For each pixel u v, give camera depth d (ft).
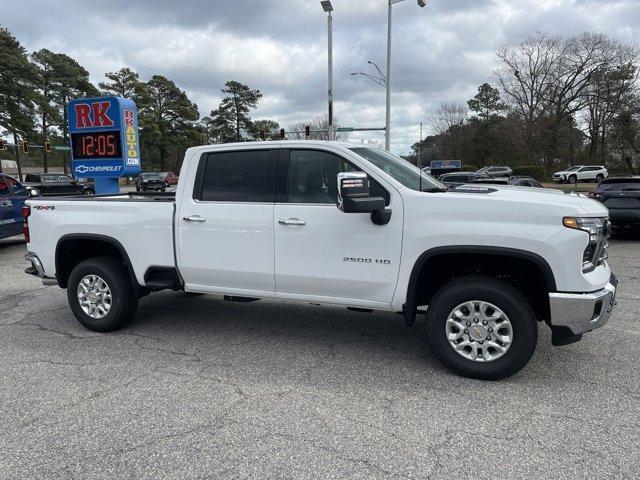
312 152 14.69
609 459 9.65
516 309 12.59
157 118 217.97
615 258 30.78
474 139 230.27
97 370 14.35
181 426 11.14
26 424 11.30
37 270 18.84
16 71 152.97
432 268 14.16
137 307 19.58
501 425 10.98
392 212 13.52
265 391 12.85
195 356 15.39
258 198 15.17
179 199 16.21
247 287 15.74
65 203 18.06
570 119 178.09
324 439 10.52
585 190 113.19
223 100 222.69
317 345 16.24
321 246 14.32
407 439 10.48
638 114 151.84
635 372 13.67
